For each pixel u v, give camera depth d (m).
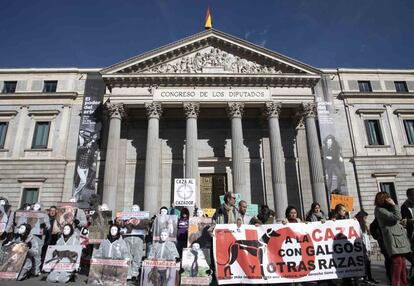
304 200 33.34
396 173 36.22
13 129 37.34
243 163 30.98
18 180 35.28
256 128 37.28
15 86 39.47
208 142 36.91
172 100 32.84
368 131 38.25
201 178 35.38
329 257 10.91
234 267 10.56
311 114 33.06
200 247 12.66
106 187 29.92
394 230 8.84
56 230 14.96
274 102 33.09
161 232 12.27
